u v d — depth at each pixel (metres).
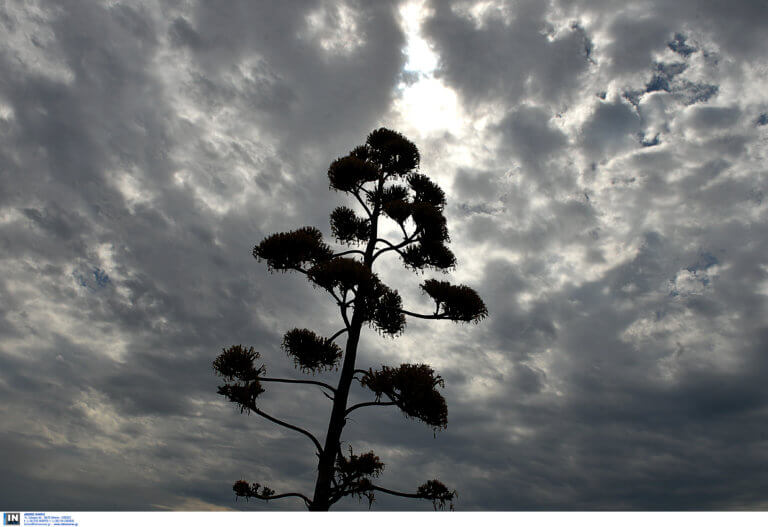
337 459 11.38
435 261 14.27
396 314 13.51
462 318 12.53
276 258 12.39
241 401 11.26
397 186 15.93
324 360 13.66
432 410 10.45
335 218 15.41
